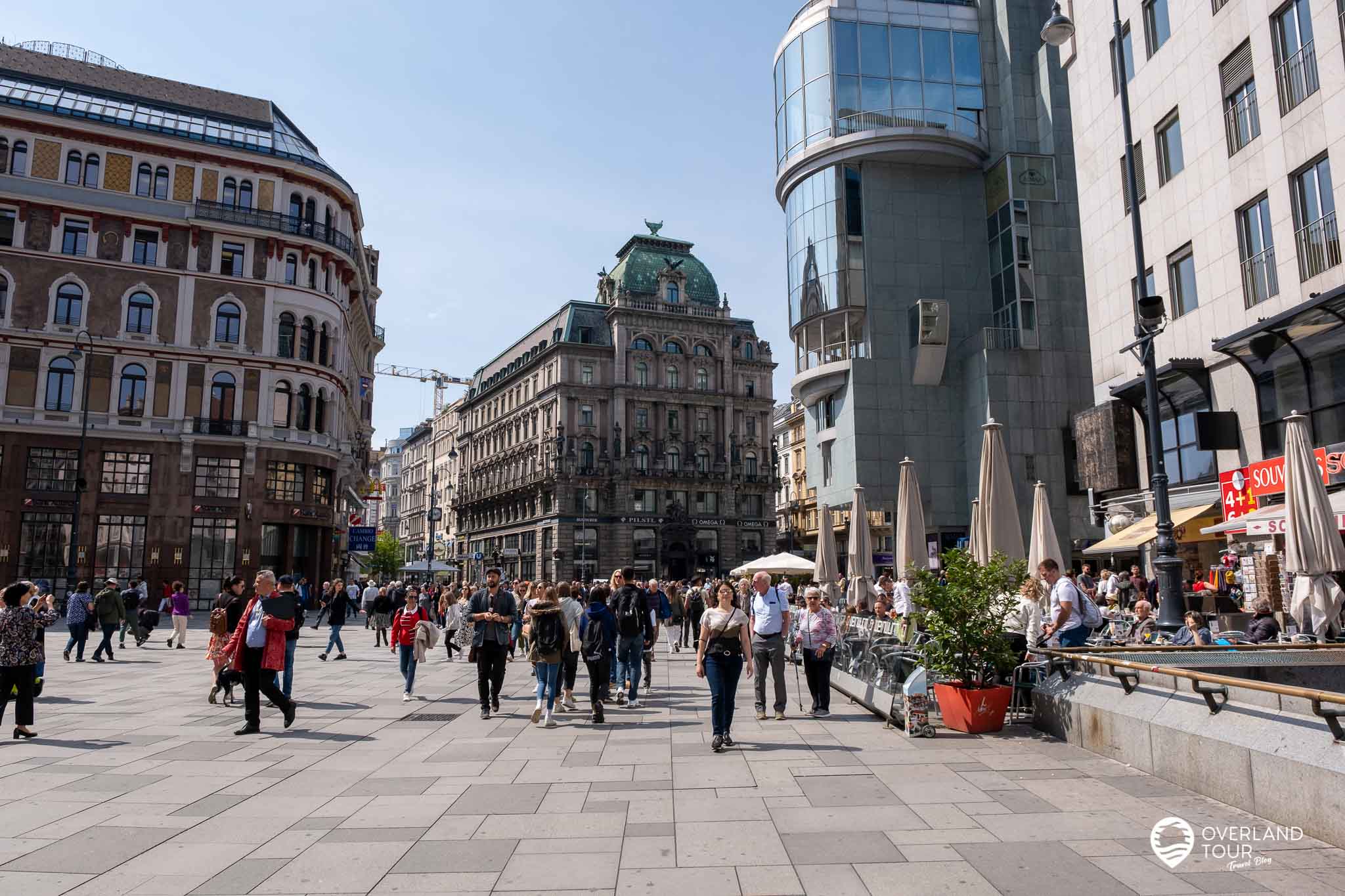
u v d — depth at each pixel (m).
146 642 26.95
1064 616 10.38
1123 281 25.77
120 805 7.27
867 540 20.78
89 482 41.47
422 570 56.03
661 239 89.12
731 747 9.66
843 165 39.72
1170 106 23.36
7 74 43.56
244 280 45.59
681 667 20.84
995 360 37.19
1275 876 5.15
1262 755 6.36
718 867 5.52
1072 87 29.23
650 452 82.69
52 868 5.62
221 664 13.52
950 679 10.41
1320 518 12.40
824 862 5.58
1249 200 20.16
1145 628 14.37
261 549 44.47
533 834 6.34
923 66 40.44
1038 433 36.97
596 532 80.06
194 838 6.30
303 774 8.48
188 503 43.00
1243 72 20.50
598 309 86.50
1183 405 23.12
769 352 91.31
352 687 16.30
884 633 15.64
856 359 38.47
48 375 41.53
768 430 88.69
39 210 42.09
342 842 6.17
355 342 63.00
